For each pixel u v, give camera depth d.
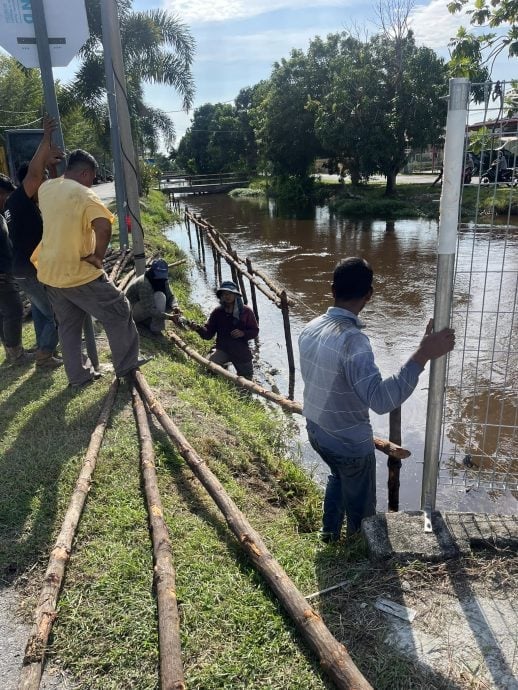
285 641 2.28
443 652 2.24
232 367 7.62
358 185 31.69
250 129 53.94
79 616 2.38
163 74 21.23
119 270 9.06
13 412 4.31
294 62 32.03
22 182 4.54
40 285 4.80
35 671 2.09
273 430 5.36
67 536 2.76
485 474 4.34
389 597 2.54
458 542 2.80
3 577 2.66
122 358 4.62
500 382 6.26
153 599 2.47
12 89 20.89
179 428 4.19
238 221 25.31
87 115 21.12
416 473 4.88
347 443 2.84
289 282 12.66
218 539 2.93
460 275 10.91
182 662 2.13
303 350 2.86
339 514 3.23
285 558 2.84
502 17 4.95
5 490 3.28
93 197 3.98
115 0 6.33
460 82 2.50
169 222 24.52
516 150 2.75
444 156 2.59
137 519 3.00
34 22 4.12
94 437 3.77
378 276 12.96
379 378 2.54
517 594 2.53
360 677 2.02
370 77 25.88
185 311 9.05
